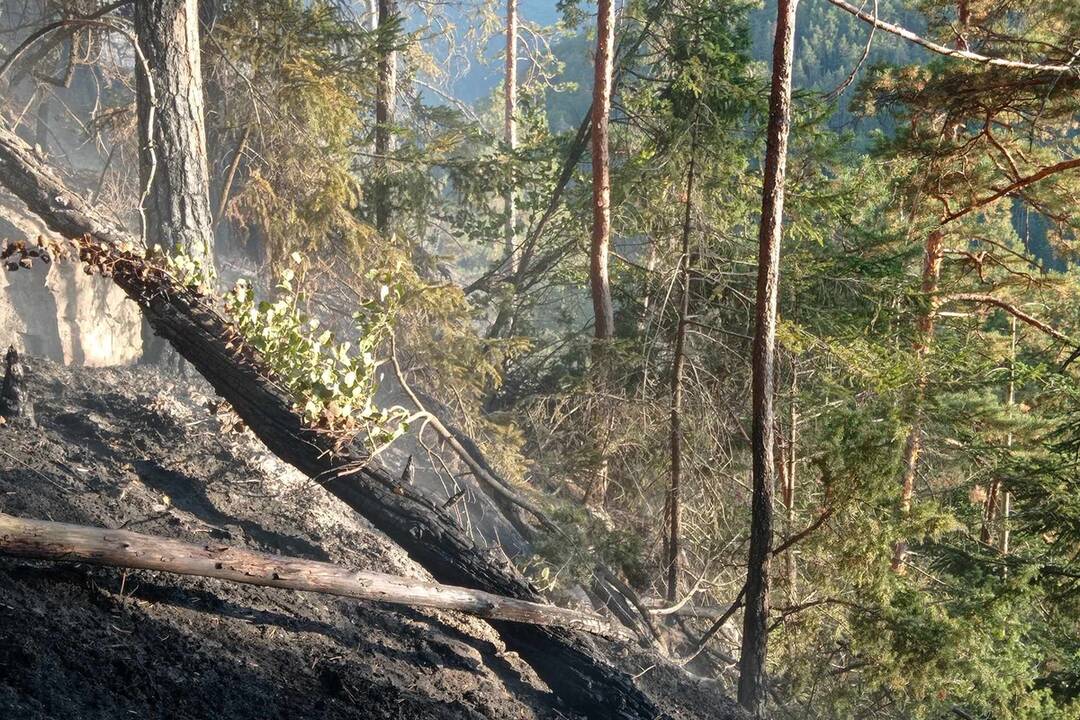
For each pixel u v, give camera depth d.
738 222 15.48
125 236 8.54
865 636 8.63
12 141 8.52
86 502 6.67
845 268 13.62
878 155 15.48
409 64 20.73
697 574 12.52
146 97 10.17
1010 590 10.33
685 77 14.43
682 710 7.52
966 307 17.27
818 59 52.34
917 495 15.88
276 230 12.95
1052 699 11.63
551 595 9.52
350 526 8.07
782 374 13.40
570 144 17.36
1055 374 14.43
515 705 6.20
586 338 15.02
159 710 4.49
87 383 9.12
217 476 7.98
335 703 5.19
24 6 15.28
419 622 6.88
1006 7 14.96
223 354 7.15
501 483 9.84
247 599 6.09
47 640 4.64
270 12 13.62
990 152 16.12
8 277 9.39
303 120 13.33
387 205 15.42
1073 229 16.41
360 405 7.06
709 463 13.02
